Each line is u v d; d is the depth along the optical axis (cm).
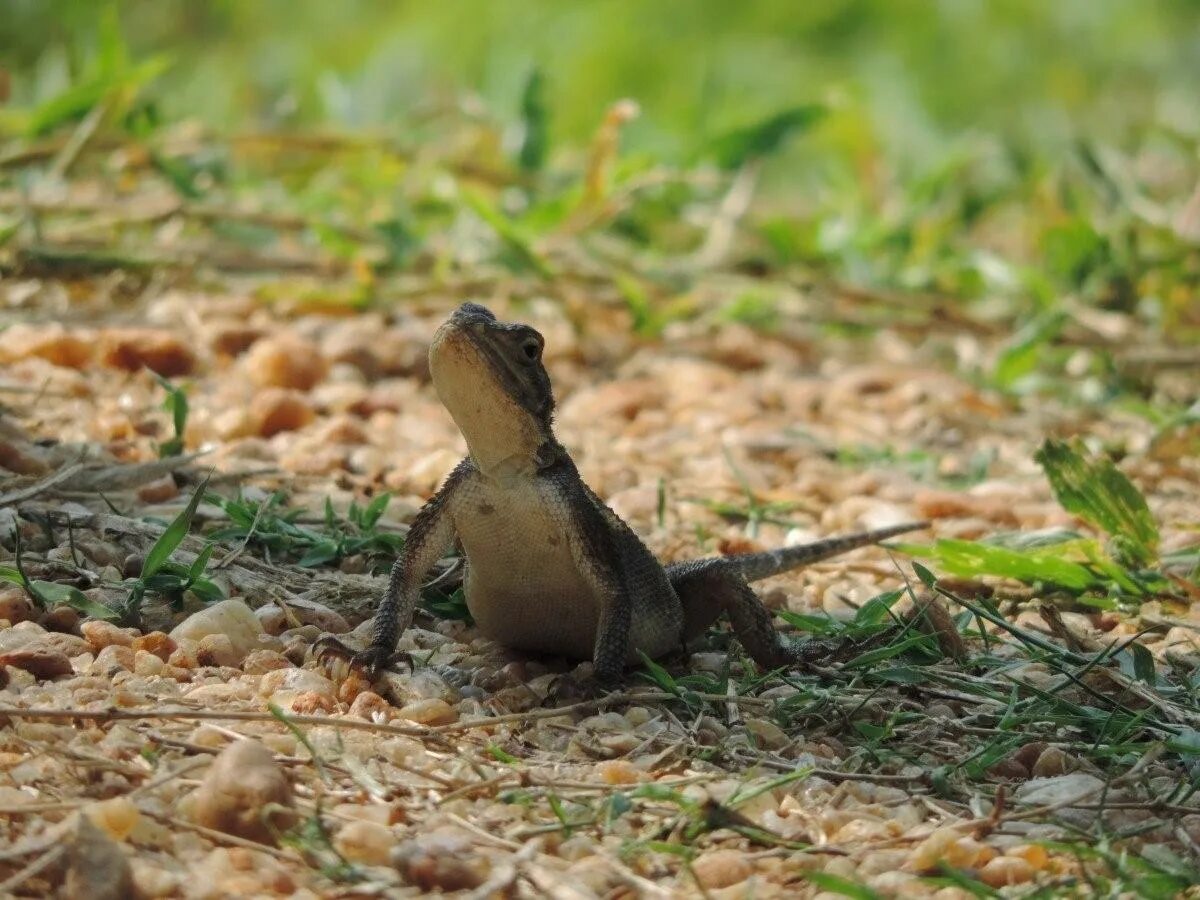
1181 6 3128
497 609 902
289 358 1411
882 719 848
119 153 1738
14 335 1395
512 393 848
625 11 2934
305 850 639
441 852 636
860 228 1922
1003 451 1422
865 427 1468
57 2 2467
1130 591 1049
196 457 1098
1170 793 767
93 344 1422
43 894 601
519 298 1712
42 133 1731
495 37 2842
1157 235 1755
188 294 1627
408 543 884
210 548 909
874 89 2630
